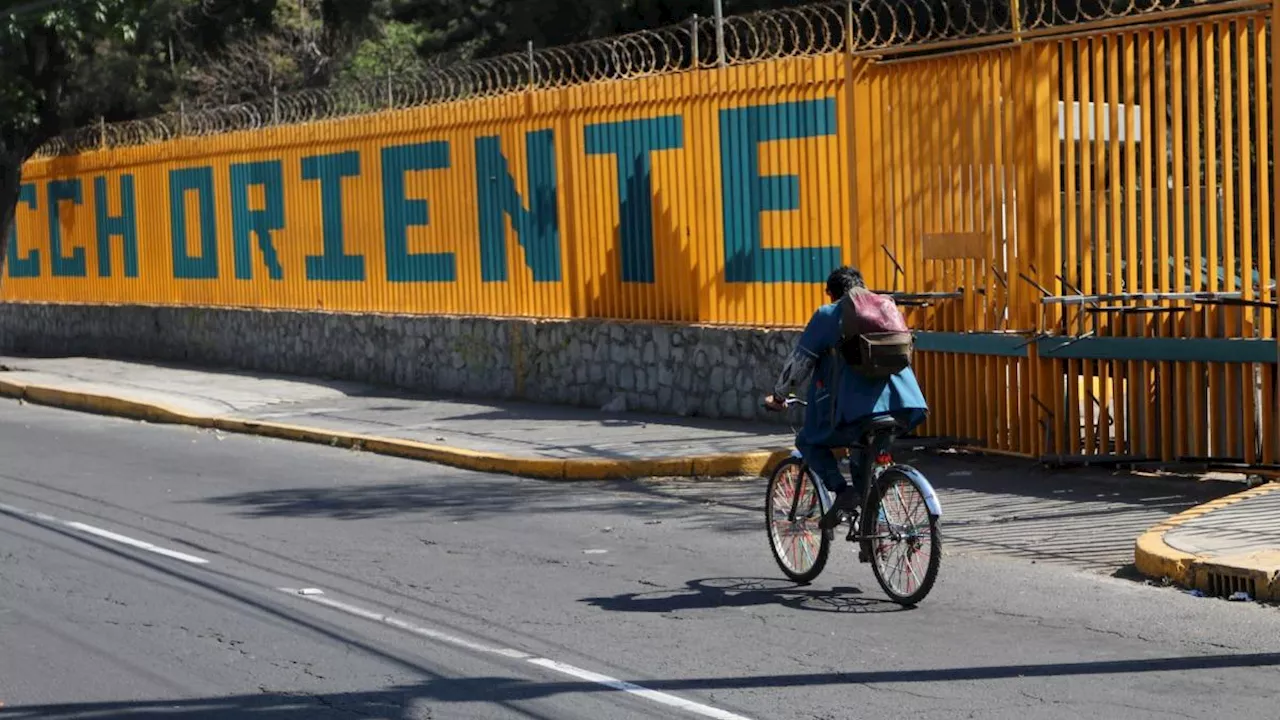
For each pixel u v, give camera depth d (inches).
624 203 652.7
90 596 352.5
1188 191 448.5
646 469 520.7
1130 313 455.2
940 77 510.3
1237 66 432.1
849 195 544.4
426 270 769.6
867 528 334.6
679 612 327.6
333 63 1471.5
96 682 280.7
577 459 529.3
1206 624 304.2
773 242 588.1
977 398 506.3
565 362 682.8
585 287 677.3
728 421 601.9
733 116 599.8
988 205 497.0
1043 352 479.2
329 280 840.9
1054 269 478.6
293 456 605.3
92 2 887.1
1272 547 346.9
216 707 263.6
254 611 334.3
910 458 516.4
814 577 349.4
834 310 332.8
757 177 592.1
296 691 272.2
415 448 585.6
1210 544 353.4
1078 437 481.4
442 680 277.0
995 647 290.7
